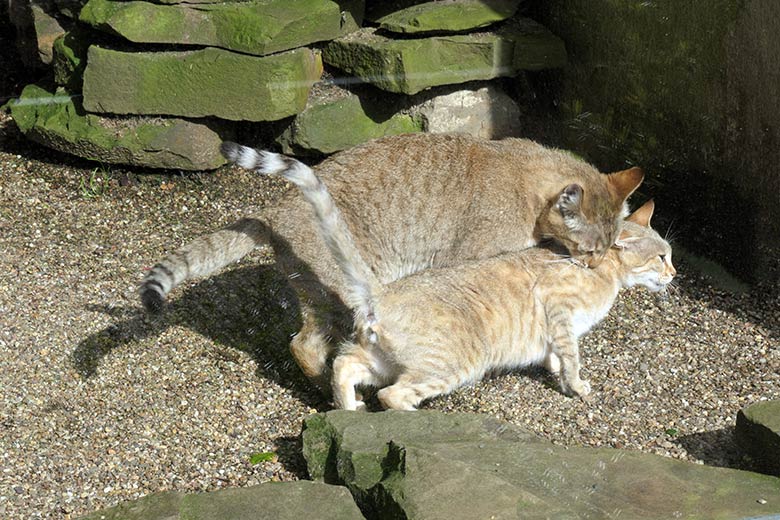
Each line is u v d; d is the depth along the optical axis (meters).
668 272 3.38
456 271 3.22
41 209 3.78
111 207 3.80
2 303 3.44
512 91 4.01
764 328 3.43
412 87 3.78
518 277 3.25
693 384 3.27
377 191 3.32
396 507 2.82
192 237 3.69
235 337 3.41
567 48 3.94
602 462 2.95
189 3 3.78
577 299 3.28
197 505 2.88
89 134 3.81
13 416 3.14
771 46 3.36
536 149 3.43
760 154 3.45
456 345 3.14
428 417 3.05
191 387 3.25
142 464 3.05
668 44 3.62
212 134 3.83
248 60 3.74
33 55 4.26
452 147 3.38
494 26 3.95
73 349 3.32
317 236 3.19
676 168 3.68
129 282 3.54
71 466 3.04
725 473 2.94
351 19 3.91
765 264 3.51
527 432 3.04
